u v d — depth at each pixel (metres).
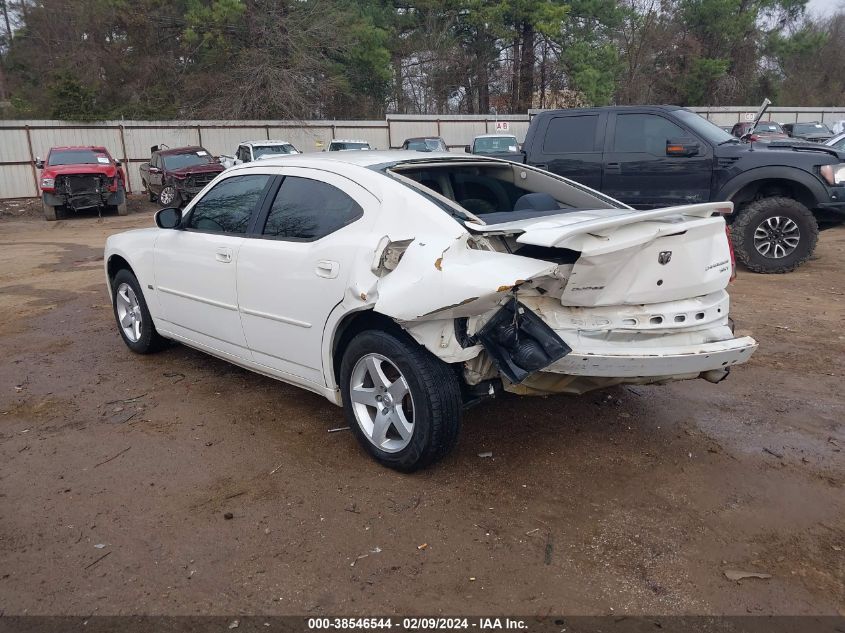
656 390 5.15
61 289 9.30
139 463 4.14
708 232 3.87
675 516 3.49
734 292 7.95
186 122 28.95
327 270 3.99
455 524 3.44
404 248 3.70
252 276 4.52
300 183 4.45
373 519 3.50
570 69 36.34
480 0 35.94
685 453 4.15
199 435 4.50
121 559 3.23
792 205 8.62
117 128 27.64
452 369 3.71
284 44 33.53
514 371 3.40
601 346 3.59
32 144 26.11
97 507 3.67
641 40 40.12
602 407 4.84
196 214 5.25
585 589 2.96
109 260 6.26
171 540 3.37
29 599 2.97
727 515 3.49
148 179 23.08
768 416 4.65
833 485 3.76
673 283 3.77
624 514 3.52
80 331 7.05
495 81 39.00
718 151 8.73
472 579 3.04
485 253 3.48
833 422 4.54
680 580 3.01
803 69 46.00
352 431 4.16
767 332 6.44
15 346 6.57
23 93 37.22
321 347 4.14
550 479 3.86
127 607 2.91
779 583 2.98
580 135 9.38
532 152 9.66
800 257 8.75
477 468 4.00
